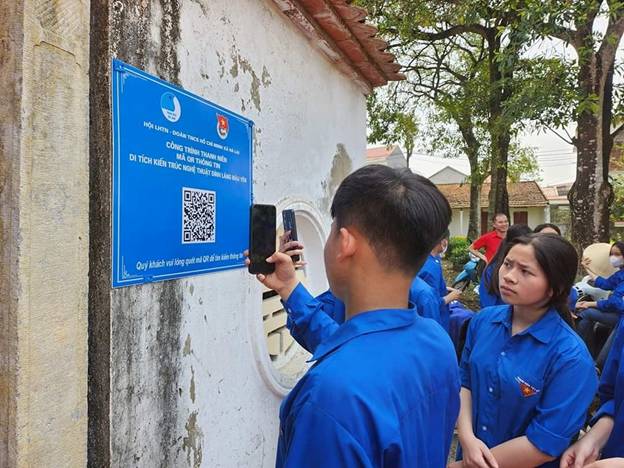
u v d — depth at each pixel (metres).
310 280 3.50
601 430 1.96
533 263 1.95
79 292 1.32
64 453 1.27
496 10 9.00
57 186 1.24
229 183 2.16
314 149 3.24
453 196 29.34
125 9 1.49
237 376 2.27
